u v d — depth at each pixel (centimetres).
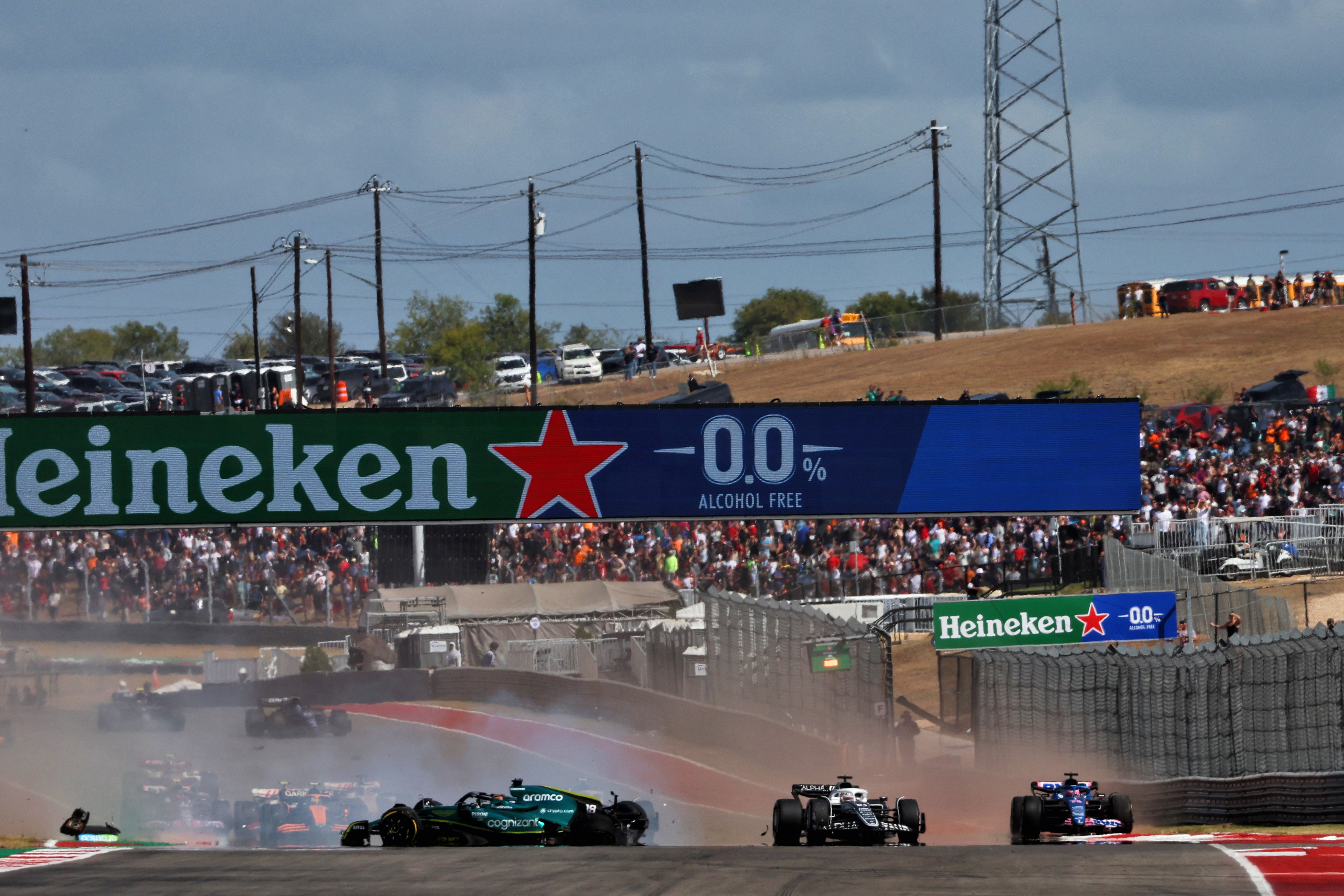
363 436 9394
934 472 9550
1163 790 7406
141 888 4469
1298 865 4519
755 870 4675
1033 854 5019
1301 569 11762
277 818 7788
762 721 11144
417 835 6197
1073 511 9581
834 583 14100
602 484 9450
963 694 9975
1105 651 8531
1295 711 7175
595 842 6025
